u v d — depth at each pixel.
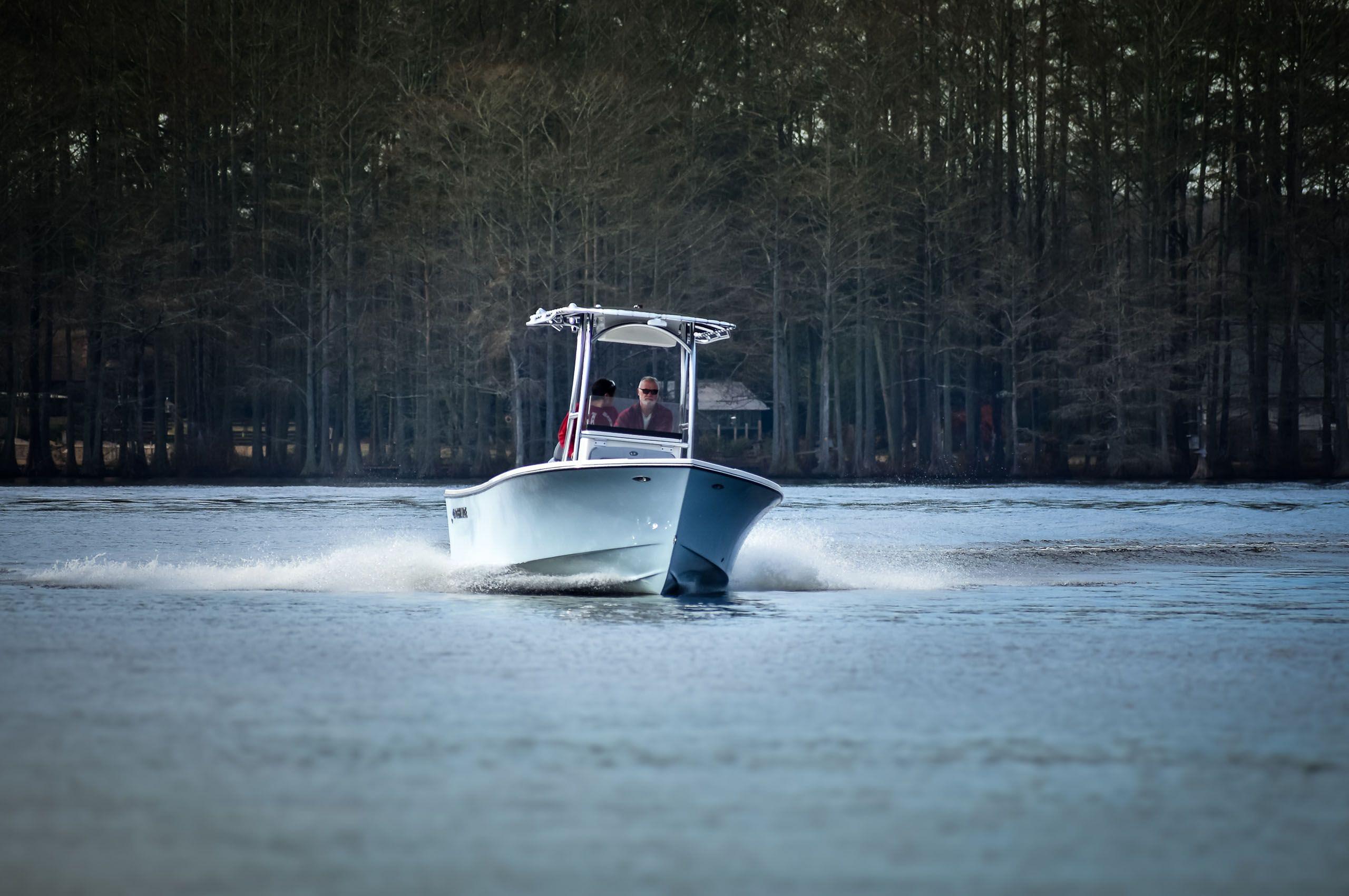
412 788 5.80
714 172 74.94
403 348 74.31
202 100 73.56
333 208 74.00
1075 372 73.31
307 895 4.46
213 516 28.58
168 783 5.85
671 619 12.26
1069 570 18.17
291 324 74.94
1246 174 72.88
